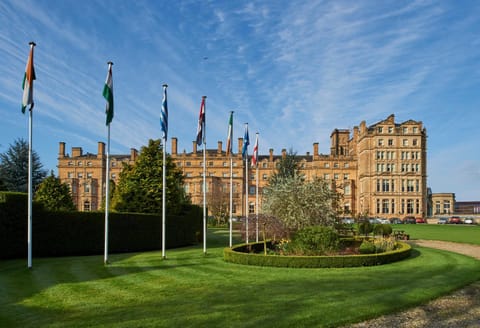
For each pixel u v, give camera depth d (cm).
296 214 2841
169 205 3391
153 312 1000
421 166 8769
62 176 9412
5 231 2145
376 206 8725
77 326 890
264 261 1862
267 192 3222
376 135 8869
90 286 1350
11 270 1720
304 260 1817
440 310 1057
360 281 1434
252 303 1086
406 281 1432
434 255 2323
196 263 1952
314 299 1132
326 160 9644
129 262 1986
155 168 3434
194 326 884
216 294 1208
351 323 933
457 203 15250
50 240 2355
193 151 9519
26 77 1767
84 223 2516
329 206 3005
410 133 8825
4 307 1070
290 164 5962
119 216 2684
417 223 7919
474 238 3644
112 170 9594
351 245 2897
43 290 1283
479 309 1070
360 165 9381
